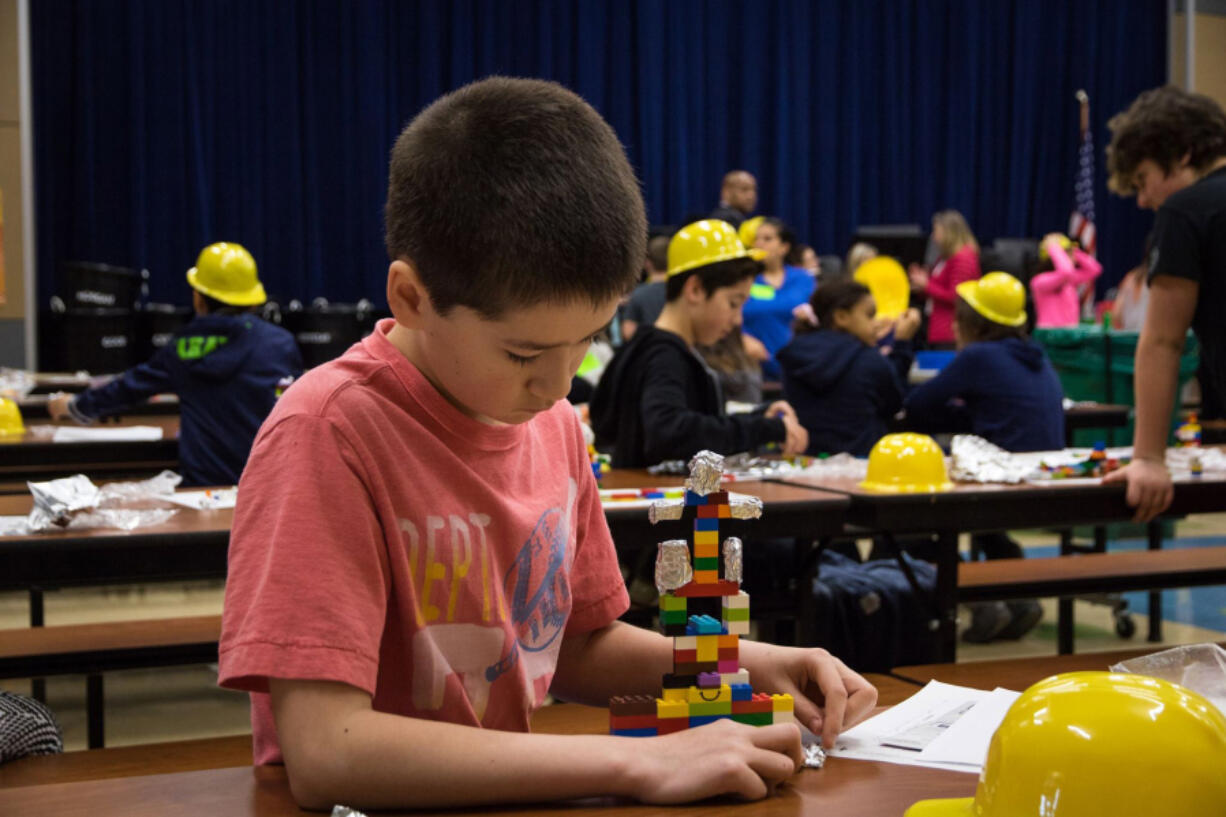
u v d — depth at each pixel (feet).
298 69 28.12
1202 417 17.65
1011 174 34.40
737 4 32.14
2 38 22.66
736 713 3.35
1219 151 8.29
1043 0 34.19
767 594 9.10
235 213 27.58
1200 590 17.26
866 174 33.60
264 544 3.15
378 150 28.73
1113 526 20.26
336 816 2.77
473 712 3.47
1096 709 2.40
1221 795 2.31
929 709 3.93
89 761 5.16
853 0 32.76
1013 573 10.08
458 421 3.44
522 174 2.95
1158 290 8.17
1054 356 20.76
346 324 23.27
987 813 2.52
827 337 13.43
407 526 3.34
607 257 3.00
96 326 21.29
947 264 26.09
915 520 8.48
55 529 6.98
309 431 3.25
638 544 7.86
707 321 10.20
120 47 26.30
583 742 3.05
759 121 32.55
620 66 30.91
